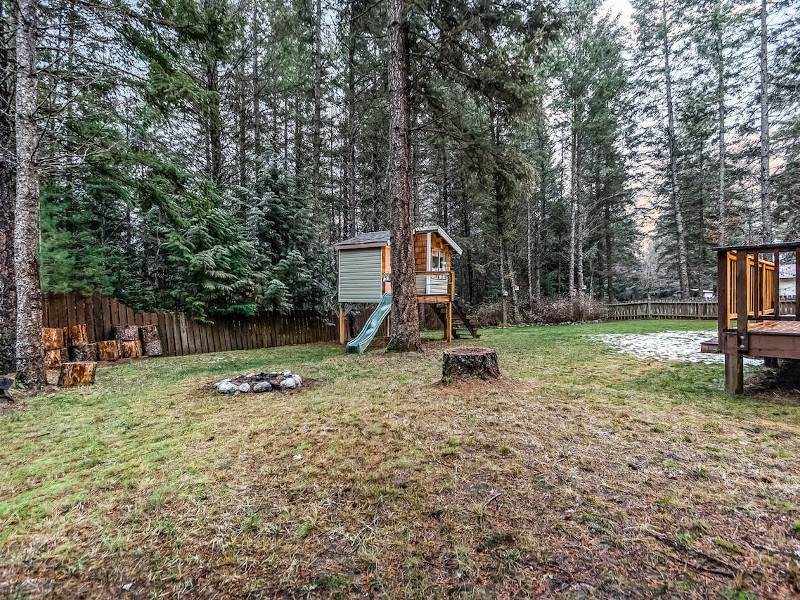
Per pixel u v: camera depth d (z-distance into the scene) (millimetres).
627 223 21406
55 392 4688
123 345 7797
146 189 7152
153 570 1507
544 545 1571
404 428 3049
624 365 5711
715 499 1884
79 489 2195
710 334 9656
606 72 15578
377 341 10562
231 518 1853
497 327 15305
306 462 2482
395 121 7617
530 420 3137
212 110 6730
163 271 10602
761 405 3512
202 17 6203
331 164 16078
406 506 1908
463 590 1352
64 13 5430
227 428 3234
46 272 7180
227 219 10000
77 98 5445
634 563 1449
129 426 3348
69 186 8625
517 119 8633
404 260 7750
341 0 9414
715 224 20719
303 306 11820
